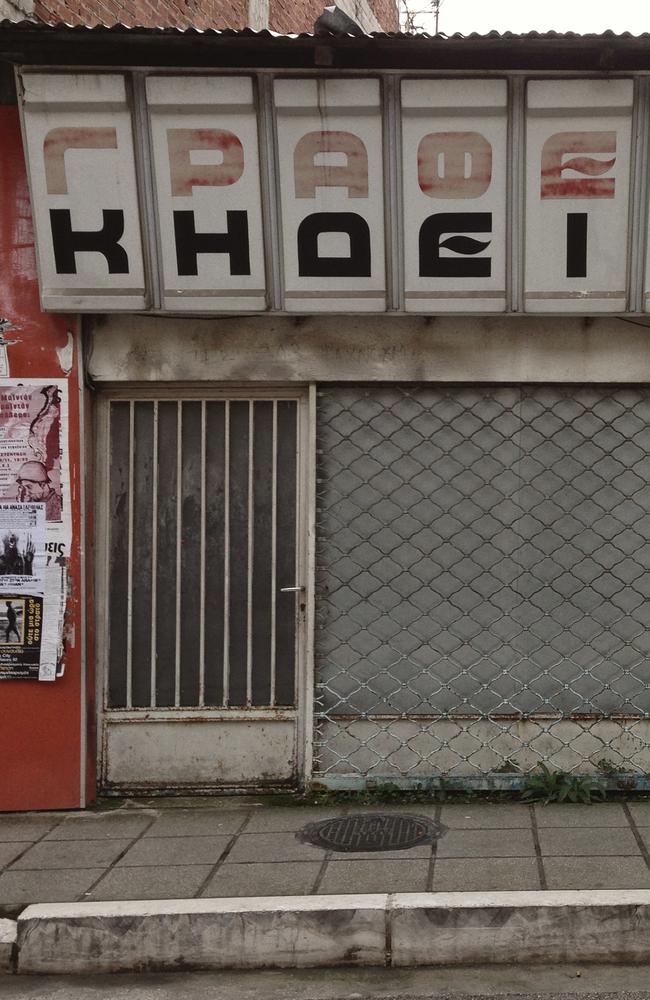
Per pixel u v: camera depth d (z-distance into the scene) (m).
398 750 6.46
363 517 6.52
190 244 6.07
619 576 6.43
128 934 4.70
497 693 6.44
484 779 6.38
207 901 4.83
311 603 6.45
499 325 6.33
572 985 4.40
